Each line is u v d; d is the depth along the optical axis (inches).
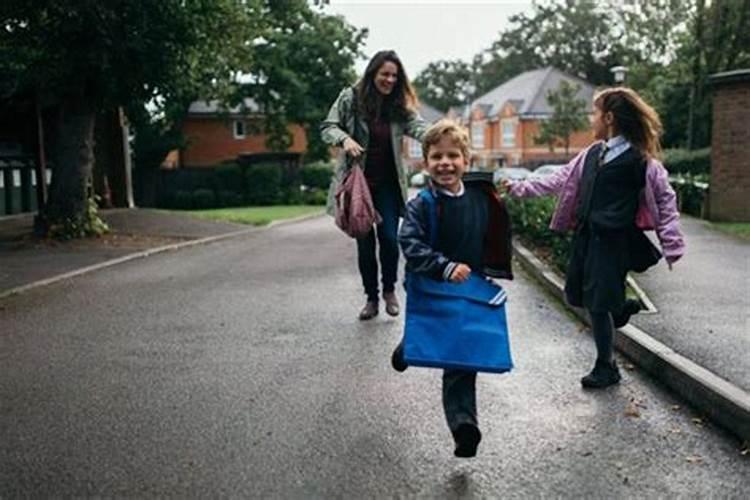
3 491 147.1
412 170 2026.3
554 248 404.5
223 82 777.6
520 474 153.2
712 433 173.8
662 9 1382.9
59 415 189.6
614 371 208.2
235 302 333.1
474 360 150.8
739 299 304.5
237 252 537.0
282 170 1556.3
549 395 201.0
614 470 154.5
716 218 705.6
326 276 404.8
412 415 187.2
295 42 1530.5
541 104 2549.2
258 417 186.9
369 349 248.4
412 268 151.8
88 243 567.8
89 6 519.5
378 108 273.1
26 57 597.9
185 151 1806.1
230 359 239.3
